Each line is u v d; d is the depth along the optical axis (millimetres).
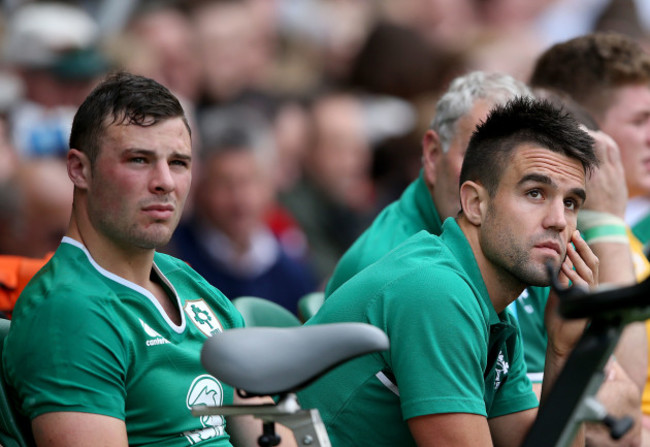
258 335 8773
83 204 10234
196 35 25516
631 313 8391
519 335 12055
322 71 29062
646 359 13711
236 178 20047
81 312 9703
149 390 10047
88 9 25203
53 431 9469
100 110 10000
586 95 15664
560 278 11414
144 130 9930
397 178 22938
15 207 15961
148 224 9992
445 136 13320
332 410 11008
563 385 8617
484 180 10812
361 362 10797
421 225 13523
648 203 18453
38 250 16172
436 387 10062
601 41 15750
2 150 19172
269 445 8930
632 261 13719
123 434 9656
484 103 13086
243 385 8578
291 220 22781
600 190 13695
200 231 20297
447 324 10172
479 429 10117
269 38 28484
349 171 23703
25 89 21469
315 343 8594
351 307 10719
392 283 10508
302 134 24031
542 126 10625
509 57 26625
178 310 10688
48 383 9523
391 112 24688
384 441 10883
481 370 10477
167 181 9961
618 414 12617
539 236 10516
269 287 20734
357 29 30000
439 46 26000
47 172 16328
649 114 15555
